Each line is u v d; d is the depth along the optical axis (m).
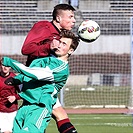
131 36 35.69
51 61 15.67
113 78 81.44
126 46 84.38
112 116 39.16
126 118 37.69
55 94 15.96
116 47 84.25
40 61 15.92
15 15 52.34
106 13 57.69
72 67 79.06
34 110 15.57
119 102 54.28
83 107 47.84
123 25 61.78
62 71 15.60
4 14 50.31
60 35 16.27
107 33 77.25
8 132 24.50
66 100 54.31
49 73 15.34
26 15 52.41
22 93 15.83
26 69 15.13
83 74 79.19
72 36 15.98
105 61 83.06
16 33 71.31
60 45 15.89
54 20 17.44
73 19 17.42
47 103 15.63
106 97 59.44
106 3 71.56
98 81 80.69
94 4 71.94
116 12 56.50
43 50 16.41
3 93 23.97
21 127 15.51
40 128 15.38
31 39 16.47
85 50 81.25
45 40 16.61
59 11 17.27
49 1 63.22
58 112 17.70
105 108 47.09
